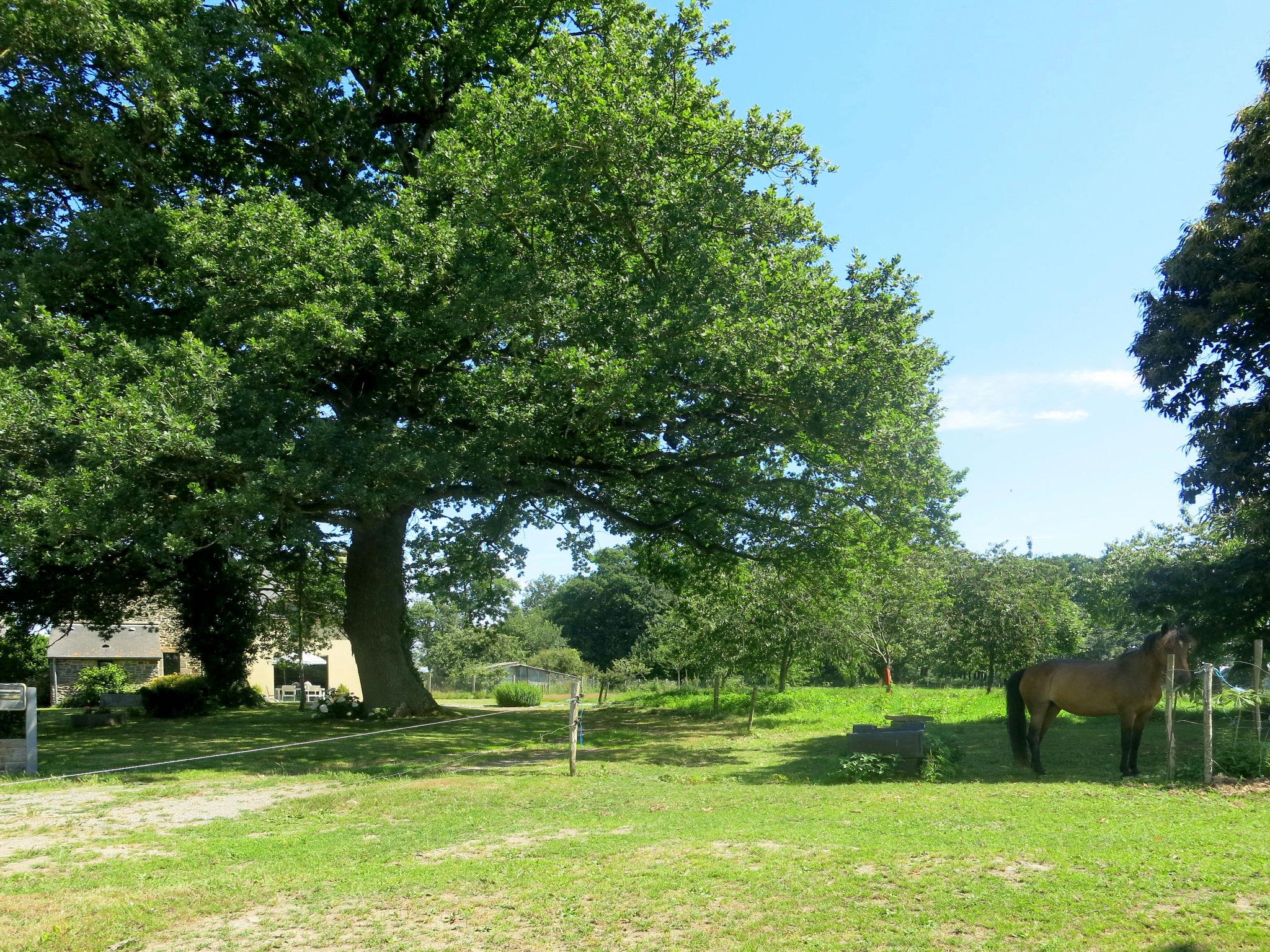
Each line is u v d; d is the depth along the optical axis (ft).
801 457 65.36
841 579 74.49
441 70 75.72
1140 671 38.47
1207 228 52.39
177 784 42.19
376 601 80.59
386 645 80.74
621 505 78.23
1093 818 28.35
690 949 18.16
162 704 93.45
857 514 66.90
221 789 40.81
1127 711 38.81
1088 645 139.54
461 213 58.23
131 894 22.99
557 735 68.23
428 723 71.97
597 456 69.46
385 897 22.11
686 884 21.95
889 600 112.47
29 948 19.30
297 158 69.72
